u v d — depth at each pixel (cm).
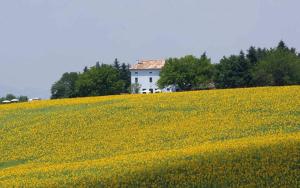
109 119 14238
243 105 14075
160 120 13700
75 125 14050
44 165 11125
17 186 8938
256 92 15588
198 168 9019
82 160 11344
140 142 12056
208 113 13788
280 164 9025
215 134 11844
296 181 8781
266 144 9550
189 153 9662
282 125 11981
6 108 17238
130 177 8875
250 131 11762
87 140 12838
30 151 12525
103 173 9206
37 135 13562
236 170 8981
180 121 13388
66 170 9875
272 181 8812
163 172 8975
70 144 12675
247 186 8712
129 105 15450
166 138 12106
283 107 13475
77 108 16100
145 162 9488
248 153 9294
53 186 8812
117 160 10138
